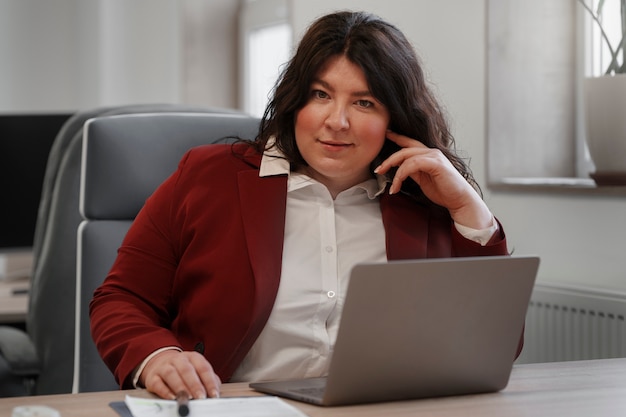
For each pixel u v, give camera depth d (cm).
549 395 152
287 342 188
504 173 317
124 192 242
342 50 186
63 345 257
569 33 324
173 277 196
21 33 636
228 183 195
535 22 320
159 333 173
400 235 197
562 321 275
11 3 632
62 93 649
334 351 139
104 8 600
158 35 568
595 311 262
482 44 317
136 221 201
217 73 547
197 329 188
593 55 319
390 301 140
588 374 170
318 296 191
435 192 195
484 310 149
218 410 137
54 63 646
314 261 193
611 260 269
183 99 542
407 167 189
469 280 146
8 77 632
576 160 325
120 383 168
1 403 143
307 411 140
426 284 142
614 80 266
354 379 142
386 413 139
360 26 188
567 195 285
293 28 422
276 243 188
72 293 256
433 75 340
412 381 147
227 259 186
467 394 153
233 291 184
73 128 273
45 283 261
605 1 299
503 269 148
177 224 195
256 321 183
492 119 315
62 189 261
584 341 267
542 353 283
